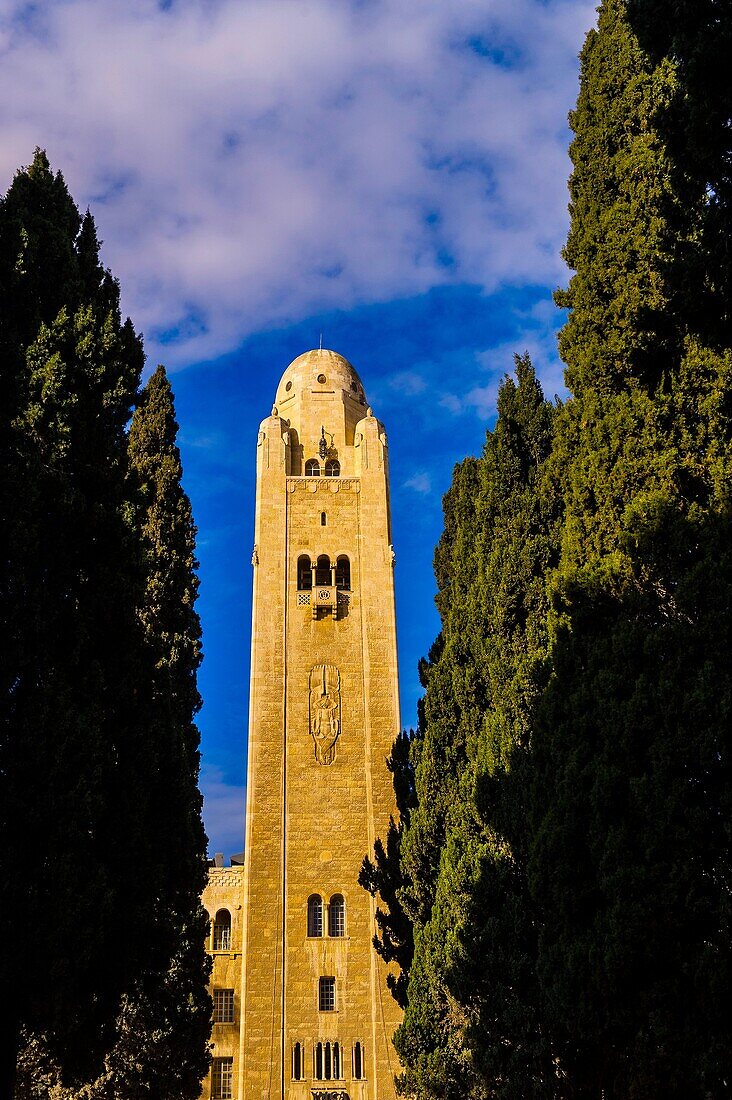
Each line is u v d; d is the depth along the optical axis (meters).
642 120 24.08
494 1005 24.62
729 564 17.48
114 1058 30.92
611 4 25.73
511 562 31.64
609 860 16.95
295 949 56.88
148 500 25.70
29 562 20.84
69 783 20.06
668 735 17.16
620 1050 16.91
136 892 21.59
